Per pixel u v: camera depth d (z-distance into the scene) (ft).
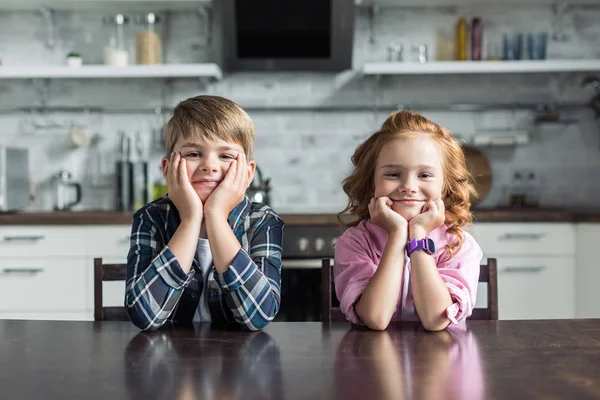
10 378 2.51
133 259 3.64
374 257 3.99
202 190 3.54
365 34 11.46
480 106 11.41
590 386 2.34
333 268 4.22
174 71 10.51
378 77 11.43
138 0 10.66
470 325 3.43
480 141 11.05
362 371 2.55
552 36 11.38
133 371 2.58
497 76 11.48
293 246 9.07
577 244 9.51
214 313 3.81
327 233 9.10
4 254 9.39
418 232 3.57
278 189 11.51
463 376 2.47
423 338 3.12
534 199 11.47
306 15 10.75
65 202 11.04
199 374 2.53
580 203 11.51
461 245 3.93
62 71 10.49
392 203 3.72
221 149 3.56
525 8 11.39
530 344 2.97
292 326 3.45
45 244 9.39
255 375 2.51
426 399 2.21
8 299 9.39
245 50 10.98
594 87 11.43
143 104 11.47
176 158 3.51
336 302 4.93
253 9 10.73
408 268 3.90
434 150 3.72
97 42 11.40
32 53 11.39
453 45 11.26
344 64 11.14
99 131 11.45
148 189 11.21
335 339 3.11
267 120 11.50
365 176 4.11
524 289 9.52
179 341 3.08
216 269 3.43
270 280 3.67
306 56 11.04
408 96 11.50
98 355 2.84
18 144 11.43
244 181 3.57
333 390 2.31
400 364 2.64
